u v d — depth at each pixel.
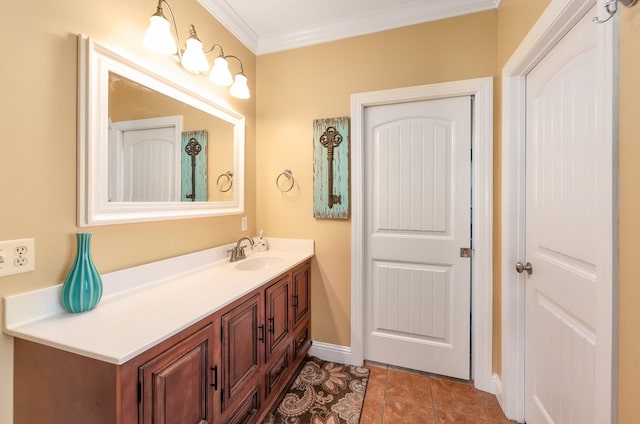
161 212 1.40
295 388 1.77
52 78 0.99
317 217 2.07
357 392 1.73
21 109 0.91
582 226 1.02
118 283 1.20
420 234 1.91
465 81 1.73
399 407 1.61
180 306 1.09
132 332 0.87
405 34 1.86
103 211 1.14
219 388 1.13
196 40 1.44
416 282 1.93
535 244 1.37
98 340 0.82
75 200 1.06
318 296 2.09
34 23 0.94
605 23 0.78
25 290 0.93
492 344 1.72
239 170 2.00
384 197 1.97
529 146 1.42
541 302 1.32
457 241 1.83
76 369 0.81
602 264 0.80
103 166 1.14
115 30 1.19
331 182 2.01
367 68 1.94
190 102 1.58
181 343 0.95
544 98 1.28
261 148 2.22
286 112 2.15
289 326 1.75
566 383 1.13
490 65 1.69
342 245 2.04
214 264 1.73
